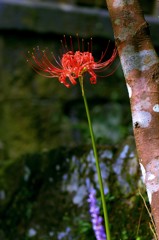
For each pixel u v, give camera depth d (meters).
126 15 3.62
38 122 8.28
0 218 6.21
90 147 5.58
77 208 5.54
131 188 5.09
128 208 5.02
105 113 8.41
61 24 8.35
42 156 6.07
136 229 4.87
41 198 5.91
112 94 8.43
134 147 5.20
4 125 8.20
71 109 8.41
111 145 5.41
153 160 3.51
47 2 8.88
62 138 8.30
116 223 5.05
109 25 8.44
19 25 8.27
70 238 5.48
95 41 8.39
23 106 8.27
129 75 3.61
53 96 8.35
